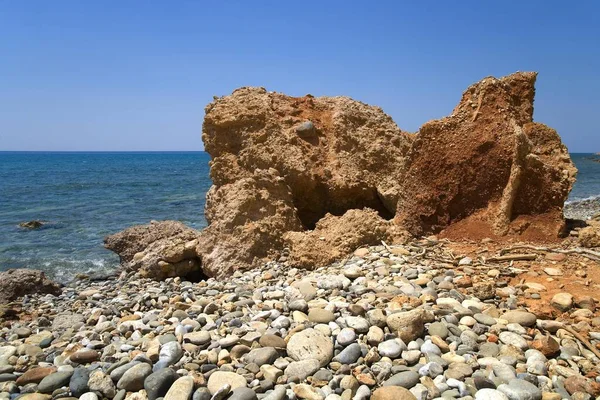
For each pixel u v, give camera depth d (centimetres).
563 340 443
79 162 10312
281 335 479
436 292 561
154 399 388
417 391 371
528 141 790
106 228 1956
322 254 788
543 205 762
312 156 991
